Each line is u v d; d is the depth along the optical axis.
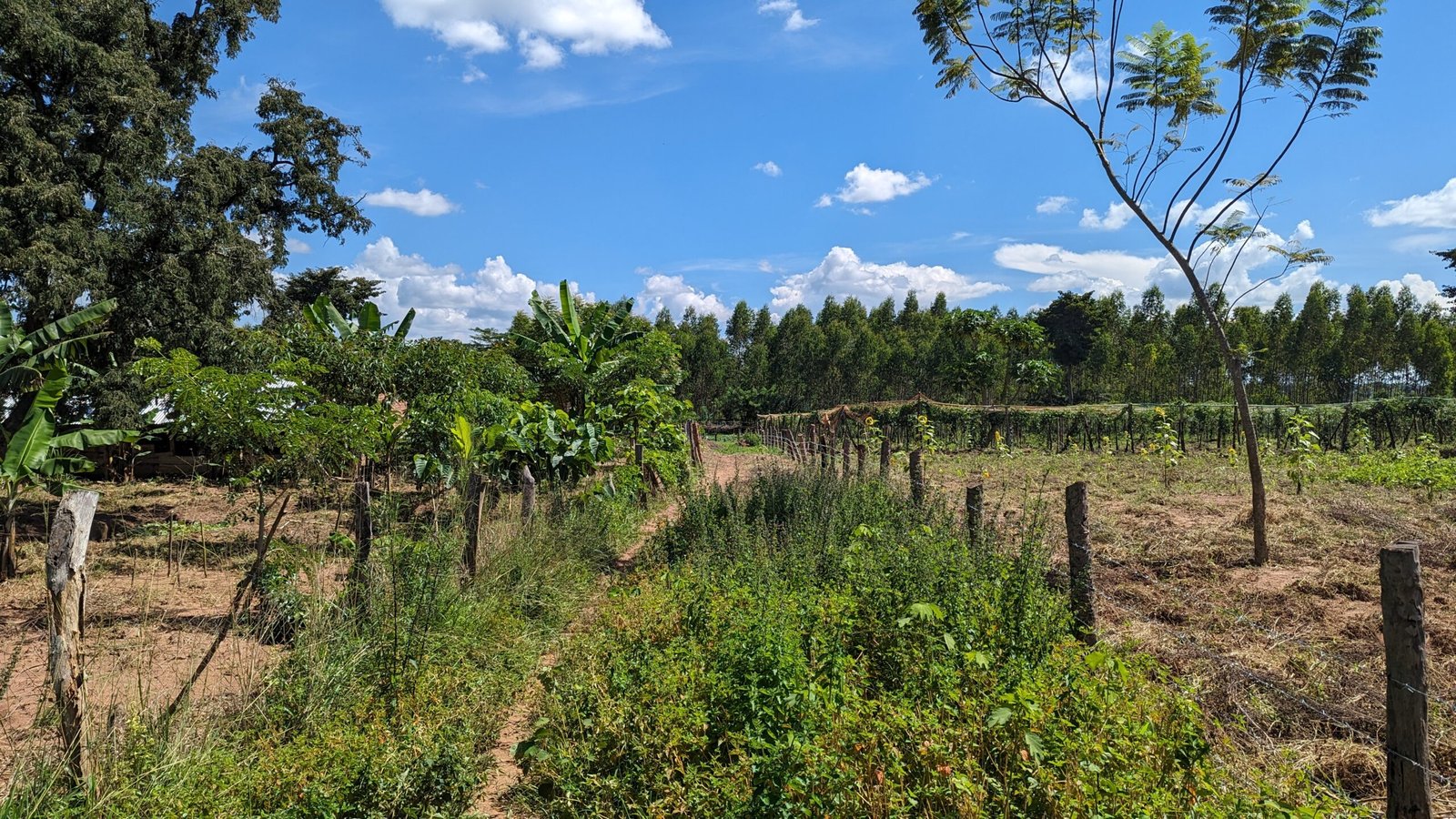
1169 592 6.58
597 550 8.79
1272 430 23.70
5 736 4.16
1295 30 7.65
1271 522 9.53
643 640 5.11
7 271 11.38
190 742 3.84
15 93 12.48
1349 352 56.09
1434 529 8.96
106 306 9.54
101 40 13.35
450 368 10.56
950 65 9.20
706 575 6.14
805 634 4.65
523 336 16.69
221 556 8.76
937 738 3.35
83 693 3.40
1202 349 54.88
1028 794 3.05
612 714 3.92
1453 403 23.38
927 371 54.16
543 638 6.26
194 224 13.70
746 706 3.81
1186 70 8.09
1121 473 15.77
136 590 7.23
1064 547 8.30
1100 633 5.26
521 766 4.04
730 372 57.72
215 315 13.80
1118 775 3.01
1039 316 57.00
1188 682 4.55
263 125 16.92
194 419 5.54
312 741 3.87
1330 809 2.87
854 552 6.34
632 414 15.68
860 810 3.08
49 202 11.70
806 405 56.50
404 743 3.74
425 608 5.50
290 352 10.19
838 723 3.47
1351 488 12.62
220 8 15.62
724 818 3.15
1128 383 58.16
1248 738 4.02
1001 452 21.39
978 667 4.02
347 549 7.18
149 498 13.50
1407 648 2.94
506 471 12.15
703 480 14.74
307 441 5.71
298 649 4.85
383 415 9.34
